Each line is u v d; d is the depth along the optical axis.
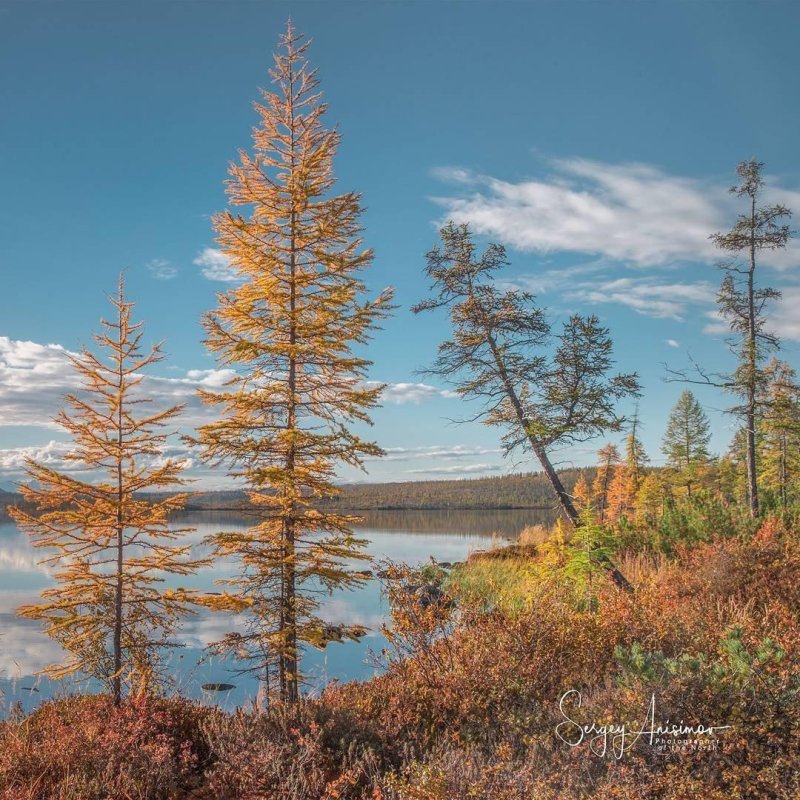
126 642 10.18
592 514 17.80
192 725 8.63
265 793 6.08
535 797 4.46
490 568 26.77
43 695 13.91
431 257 21.08
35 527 9.95
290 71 11.82
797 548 12.34
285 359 10.94
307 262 11.29
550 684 7.34
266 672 9.70
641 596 10.52
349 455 10.23
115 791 6.51
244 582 10.19
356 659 16.64
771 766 4.60
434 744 6.67
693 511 22.11
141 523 10.27
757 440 40.81
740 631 7.13
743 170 24.38
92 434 10.23
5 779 6.72
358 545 10.03
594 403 20.81
